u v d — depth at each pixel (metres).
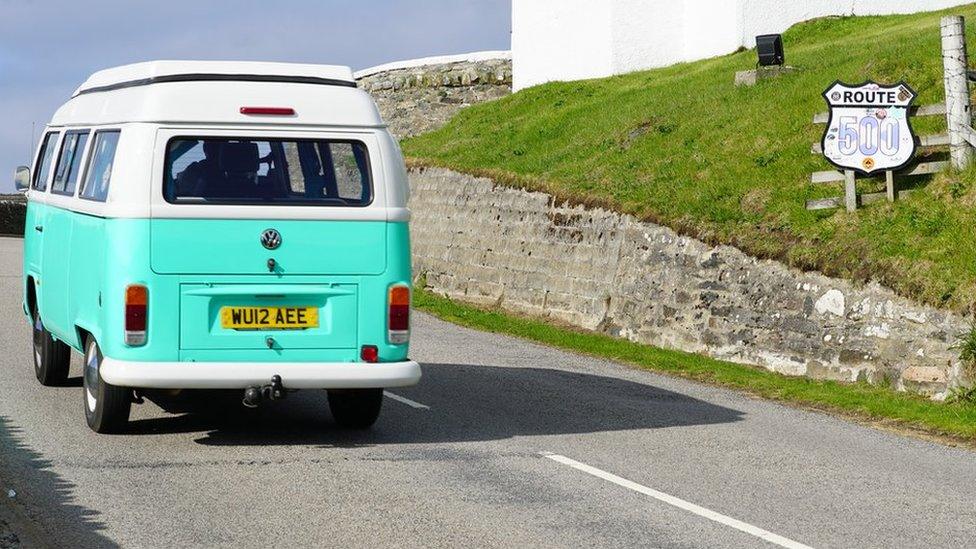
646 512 7.51
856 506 7.88
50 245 11.11
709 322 16.56
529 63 36.34
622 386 13.18
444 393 12.20
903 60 20.17
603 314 19.12
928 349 13.30
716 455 9.46
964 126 15.50
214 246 8.98
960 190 14.96
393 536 6.83
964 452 10.09
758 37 23.81
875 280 14.20
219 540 6.70
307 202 9.17
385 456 9.04
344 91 9.42
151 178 8.91
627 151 22.45
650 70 32.06
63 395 11.30
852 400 12.59
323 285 9.16
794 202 16.69
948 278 13.47
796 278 15.30
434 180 26.89
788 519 7.47
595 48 33.34
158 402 11.17
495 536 6.86
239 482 8.09
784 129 19.69
